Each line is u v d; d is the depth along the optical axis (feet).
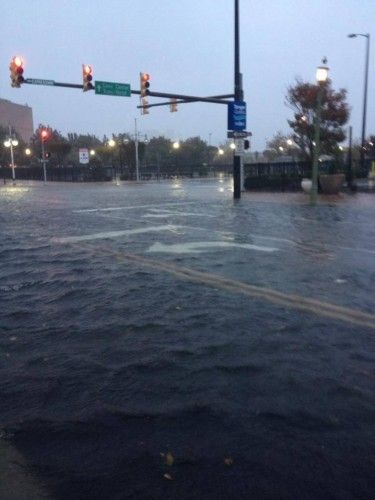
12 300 22.45
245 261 30.66
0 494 9.14
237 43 82.02
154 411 12.21
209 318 19.31
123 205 74.95
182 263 30.14
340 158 112.06
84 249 35.73
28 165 307.58
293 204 70.38
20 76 78.64
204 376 14.16
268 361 15.15
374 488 9.20
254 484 9.34
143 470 9.82
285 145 257.34
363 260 30.76
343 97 111.04
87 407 12.48
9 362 15.46
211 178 221.87
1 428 11.51
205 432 11.20
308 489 9.18
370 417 11.79
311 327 18.19
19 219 57.57
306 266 29.07
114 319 19.43
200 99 85.56
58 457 10.32
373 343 16.61
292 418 11.75
